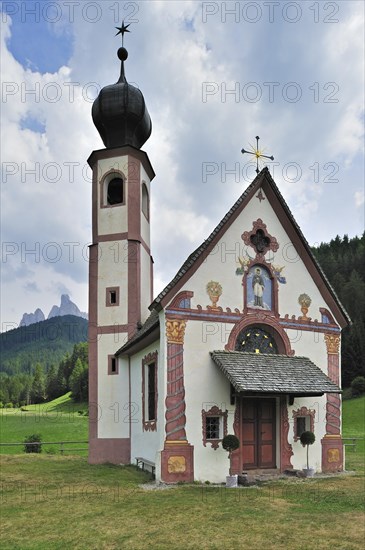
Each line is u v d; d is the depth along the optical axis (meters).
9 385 105.50
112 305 24.12
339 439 20.48
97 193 25.47
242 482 16.89
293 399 19.66
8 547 10.18
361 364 70.62
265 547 9.98
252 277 19.97
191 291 18.48
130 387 23.23
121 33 27.66
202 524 11.59
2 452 36.59
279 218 21.08
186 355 17.97
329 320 21.52
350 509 12.99
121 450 22.84
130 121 26.28
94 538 10.65
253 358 18.72
